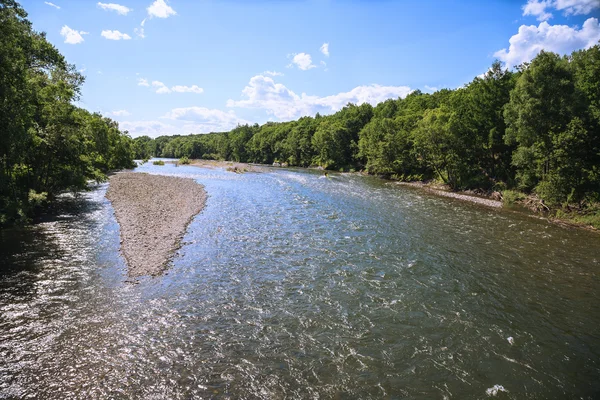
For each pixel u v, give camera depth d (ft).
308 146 368.89
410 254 66.13
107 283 50.01
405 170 216.74
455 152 160.66
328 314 42.93
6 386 29.12
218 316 41.91
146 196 130.62
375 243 72.95
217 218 94.99
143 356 33.81
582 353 36.19
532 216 103.35
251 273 55.62
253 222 90.79
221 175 242.58
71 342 35.50
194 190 148.46
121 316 41.06
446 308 45.16
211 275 54.39
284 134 427.33
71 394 28.58
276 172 275.59
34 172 102.01
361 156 280.72
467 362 34.22
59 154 105.29
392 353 35.35
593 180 104.42
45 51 100.78
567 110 107.34
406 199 133.08
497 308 45.50
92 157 152.56
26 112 77.20
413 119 220.02
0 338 35.63
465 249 69.72
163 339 36.78
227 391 29.48
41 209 99.76
